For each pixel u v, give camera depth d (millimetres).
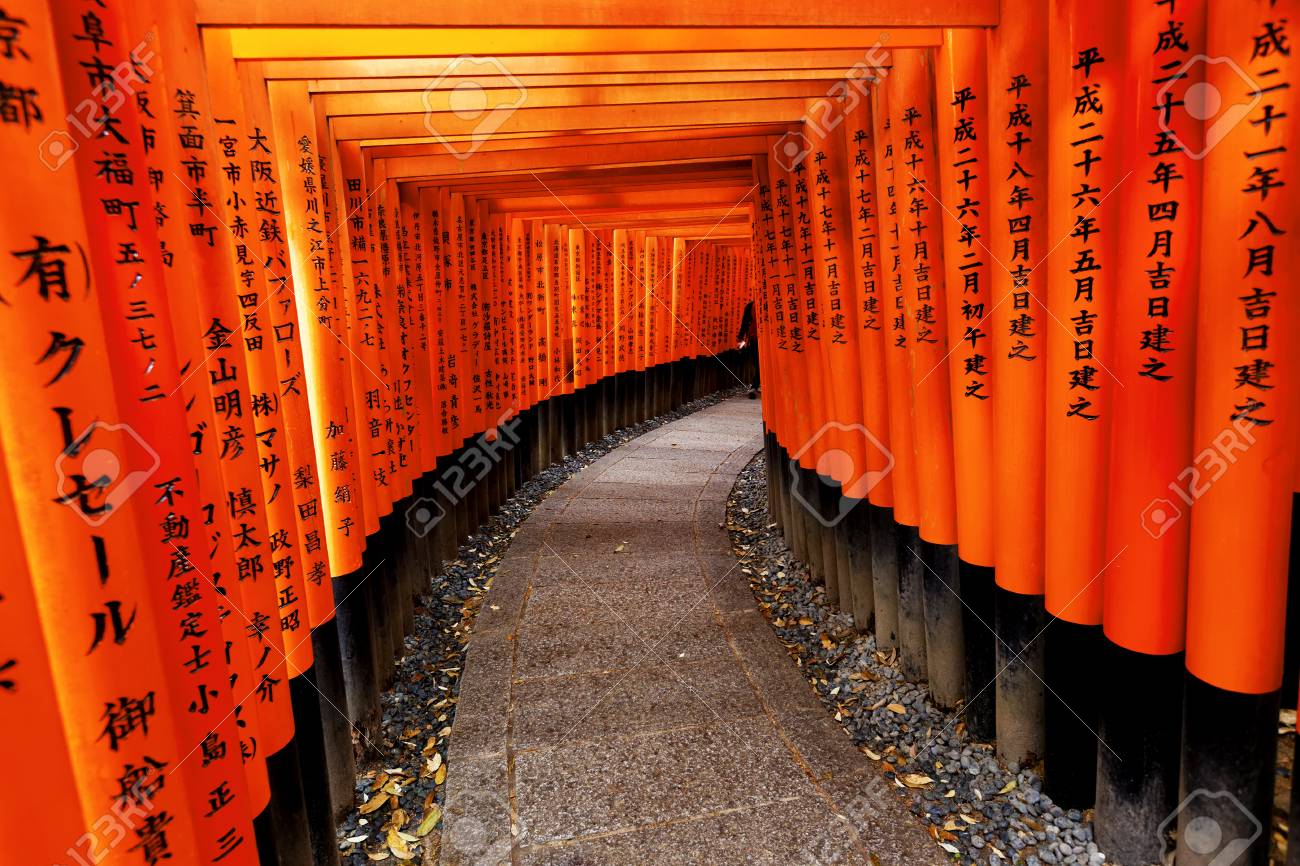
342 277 3615
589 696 3666
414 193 5082
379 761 3473
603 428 10391
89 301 1278
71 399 1245
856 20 2312
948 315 2834
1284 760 2229
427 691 4094
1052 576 2475
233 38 2381
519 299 7902
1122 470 2121
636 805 2846
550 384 8828
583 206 6969
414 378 5145
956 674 3285
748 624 4387
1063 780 2633
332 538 3322
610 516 6691
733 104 3977
